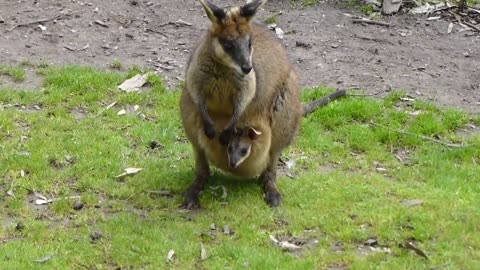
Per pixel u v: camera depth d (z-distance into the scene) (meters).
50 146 10.72
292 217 9.16
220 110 9.49
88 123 11.55
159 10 15.51
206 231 8.88
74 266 8.10
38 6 15.20
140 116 11.91
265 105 9.46
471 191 9.95
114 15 15.13
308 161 10.83
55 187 9.80
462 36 15.04
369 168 10.73
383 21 15.48
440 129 11.80
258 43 9.46
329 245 8.62
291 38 14.70
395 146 11.43
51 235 8.64
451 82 13.43
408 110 12.45
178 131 11.54
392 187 9.99
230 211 9.30
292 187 9.95
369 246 8.60
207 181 9.91
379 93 13.00
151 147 11.03
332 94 12.52
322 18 15.48
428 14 15.77
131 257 8.25
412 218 9.05
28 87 12.60
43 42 14.06
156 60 13.80
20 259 8.12
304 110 12.06
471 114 12.41
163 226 8.91
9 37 14.11
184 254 8.34
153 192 9.77
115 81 12.88
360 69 13.78
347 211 9.33
